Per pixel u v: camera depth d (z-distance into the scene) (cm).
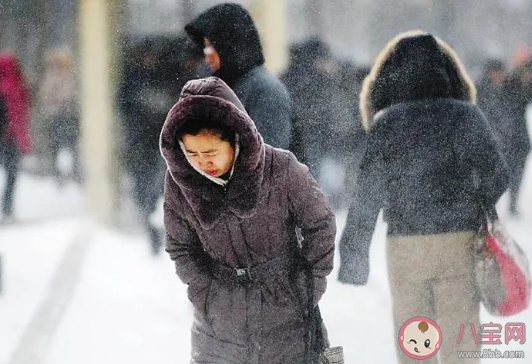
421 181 1312
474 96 1341
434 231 1309
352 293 1578
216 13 1412
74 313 1638
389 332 1477
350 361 1402
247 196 1012
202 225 1029
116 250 1933
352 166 1719
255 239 1045
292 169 1034
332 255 1069
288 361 1091
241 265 1062
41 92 2103
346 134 1723
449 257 1309
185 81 1898
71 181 2134
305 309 1085
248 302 1068
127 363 1454
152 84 1920
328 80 1736
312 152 1716
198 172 1014
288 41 1769
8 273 1827
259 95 1395
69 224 2077
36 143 2162
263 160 1012
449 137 1300
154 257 1898
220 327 1083
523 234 1841
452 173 1302
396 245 1330
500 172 1298
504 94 1842
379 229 1644
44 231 2055
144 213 1973
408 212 1314
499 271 1280
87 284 1769
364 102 1409
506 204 1920
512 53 1892
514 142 1855
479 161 1298
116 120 2000
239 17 1411
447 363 1334
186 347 1502
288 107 1411
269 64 1744
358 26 1822
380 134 1323
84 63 2023
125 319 1591
